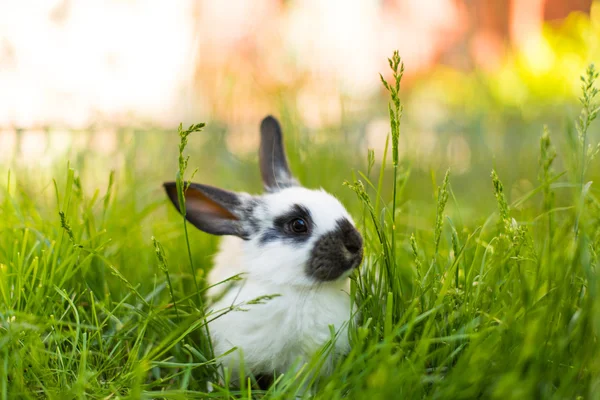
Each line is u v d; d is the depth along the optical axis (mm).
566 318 520
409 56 1889
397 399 501
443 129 1243
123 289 670
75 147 931
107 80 1447
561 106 1289
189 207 670
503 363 511
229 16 1660
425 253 653
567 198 822
